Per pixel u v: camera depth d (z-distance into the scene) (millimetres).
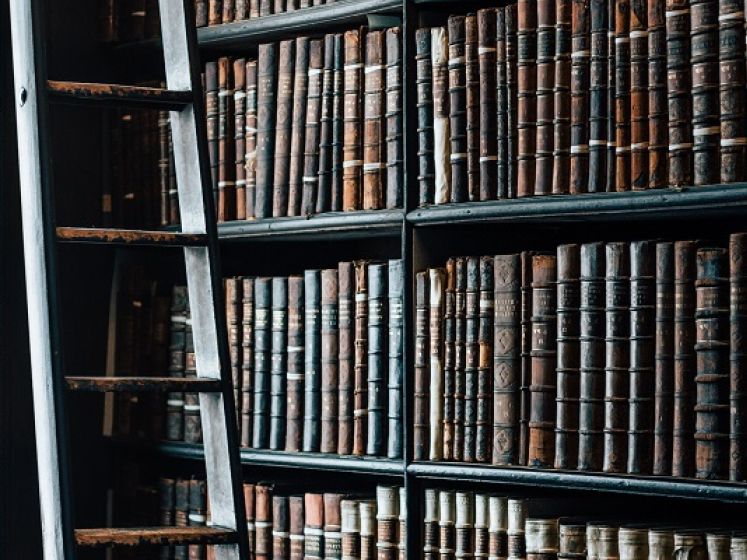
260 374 2801
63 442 2105
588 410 2266
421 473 2488
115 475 3168
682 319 2154
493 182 2434
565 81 2328
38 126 2162
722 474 2105
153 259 3244
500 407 2396
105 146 3188
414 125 2555
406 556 2508
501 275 2400
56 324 2123
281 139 2756
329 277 2678
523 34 2375
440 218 2482
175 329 3010
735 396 2090
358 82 2641
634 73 2227
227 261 3088
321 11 2705
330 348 2674
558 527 2324
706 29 2137
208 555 2926
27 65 2201
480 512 2418
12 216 3018
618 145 2248
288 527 2744
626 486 2201
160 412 3039
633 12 2227
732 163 2115
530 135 2377
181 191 2367
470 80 2451
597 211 2270
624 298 2232
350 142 2643
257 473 3051
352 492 2729
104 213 3184
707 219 2451
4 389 3010
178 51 2371
